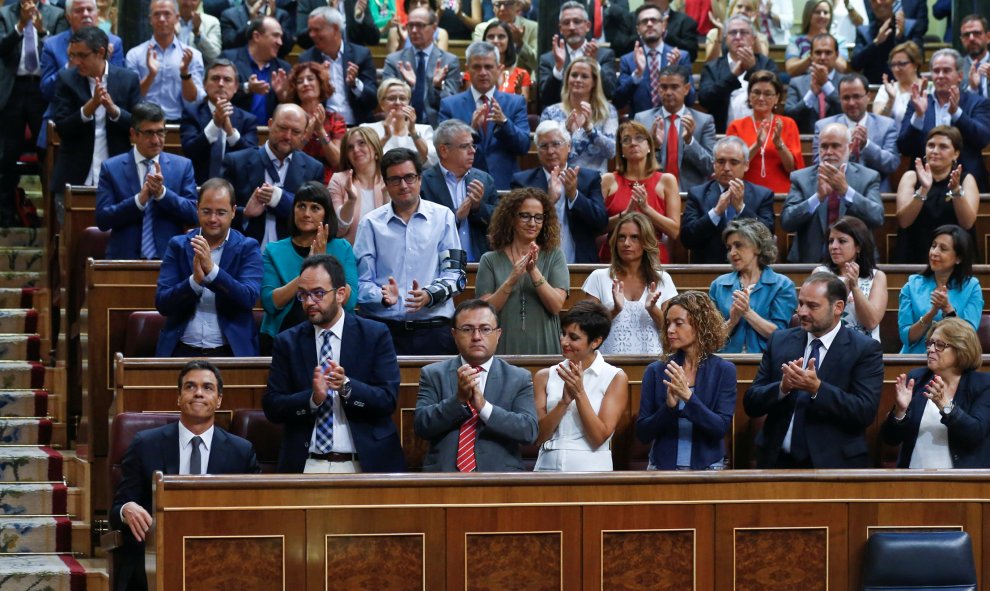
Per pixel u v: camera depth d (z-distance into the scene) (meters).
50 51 25.84
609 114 25.38
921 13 32.62
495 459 15.66
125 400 17.59
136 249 21.08
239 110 24.31
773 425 16.77
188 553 13.51
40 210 28.19
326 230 18.55
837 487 14.67
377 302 18.92
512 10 31.28
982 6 31.59
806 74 28.83
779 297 19.56
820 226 22.88
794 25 35.16
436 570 13.97
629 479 14.29
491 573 14.08
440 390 16.16
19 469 20.56
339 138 24.62
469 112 25.42
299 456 15.90
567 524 14.20
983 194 24.75
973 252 23.50
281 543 13.68
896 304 21.86
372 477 13.86
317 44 27.06
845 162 23.39
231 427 17.14
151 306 19.94
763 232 19.69
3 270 25.78
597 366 16.58
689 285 21.48
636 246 19.12
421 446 17.75
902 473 14.74
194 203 21.42
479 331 15.95
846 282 19.45
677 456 16.27
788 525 14.57
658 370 16.69
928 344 16.84
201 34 28.69
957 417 16.16
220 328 18.66
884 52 31.05
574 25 28.81
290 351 16.25
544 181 22.44
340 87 27.09
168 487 13.48
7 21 27.48
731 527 14.47
